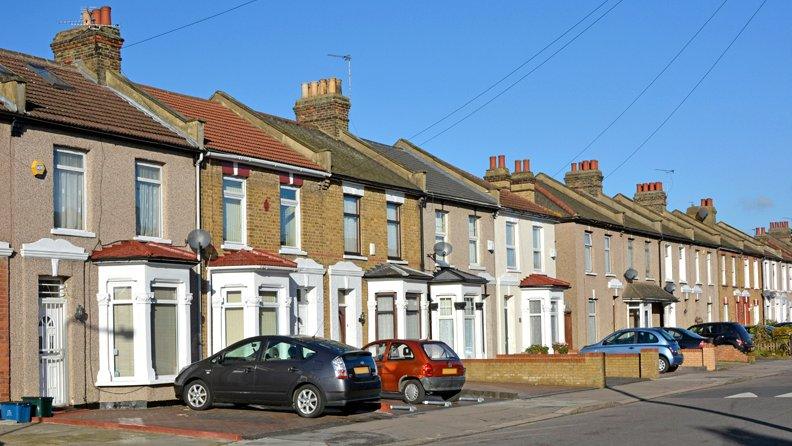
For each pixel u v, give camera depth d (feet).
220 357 66.95
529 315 125.49
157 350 71.31
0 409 60.13
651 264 168.14
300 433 57.06
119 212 71.56
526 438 54.29
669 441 50.93
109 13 85.71
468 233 116.47
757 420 59.82
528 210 129.18
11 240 63.52
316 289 89.40
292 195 89.20
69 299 67.31
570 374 93.56
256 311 78.33
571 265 139.44
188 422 60.34
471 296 108.88
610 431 56.24
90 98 77.00
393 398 79.00
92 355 68.44
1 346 62.34
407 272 97.91
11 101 64.85
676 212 210.38
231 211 82.07
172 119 79.56
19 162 64.44
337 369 62.95
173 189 76.23
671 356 112.37
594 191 170.91
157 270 70.59
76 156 69.36
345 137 116.88
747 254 218.59
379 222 100.22
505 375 97.45
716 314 195.93
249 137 90.43
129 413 65.26
